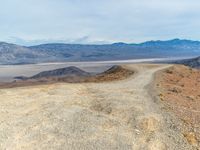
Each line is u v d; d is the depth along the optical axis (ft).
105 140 48.34
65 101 79.71
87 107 72.74
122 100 80.43
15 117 61.67
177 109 70.69
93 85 116.37
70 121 59.26
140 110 68.39
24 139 48.19
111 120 60.49
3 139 47.73
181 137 50.85
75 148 44.68
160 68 203.72
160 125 57.62
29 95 89.10
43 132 52.01
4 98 82.94
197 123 59.21
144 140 49.14
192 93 100.99
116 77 157.07
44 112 66.54
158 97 85.46
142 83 122.01
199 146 47.11
